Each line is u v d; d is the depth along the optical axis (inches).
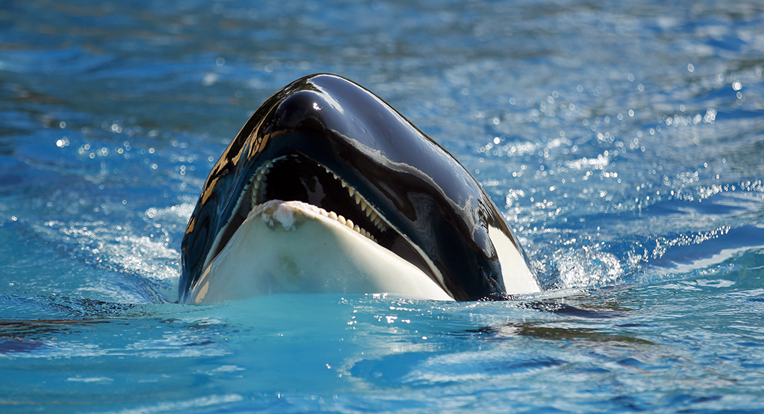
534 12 2359.7
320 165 369.1
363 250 381.7
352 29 2148.1
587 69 1622.8
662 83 1487.5
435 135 1147.9
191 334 369.1
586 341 360.8
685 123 1203.2
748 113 1252.5
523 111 1302.9
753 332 380.8
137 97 1440.7
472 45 1905.8
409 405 281.3
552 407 278.8
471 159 1031.0
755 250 637.9
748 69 1577.3
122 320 408.8
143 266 616.7
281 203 371.2
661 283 532.1
